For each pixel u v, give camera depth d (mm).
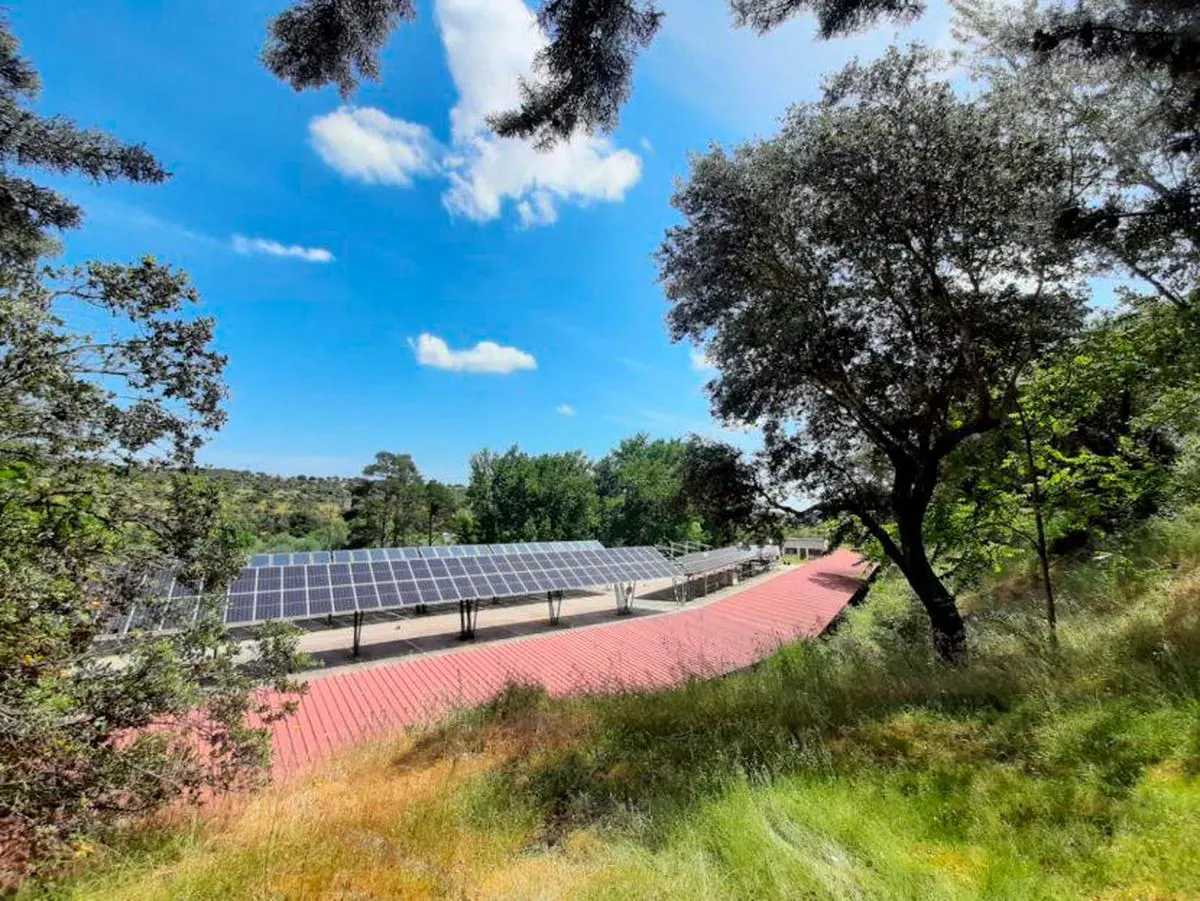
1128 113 6418
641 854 3701
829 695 6602
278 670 6164
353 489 61500
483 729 7543
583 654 17031
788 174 7852
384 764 6848
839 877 3074
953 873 3121
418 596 18406
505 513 55781
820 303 8750
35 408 4066
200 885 3559
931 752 4715
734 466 10727
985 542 11273
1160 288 7508
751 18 4598
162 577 5254
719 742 5520
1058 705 4898
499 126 4793
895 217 7746
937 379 9305
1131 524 11688
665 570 25469
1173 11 4734
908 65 7336
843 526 11516
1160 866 2842
